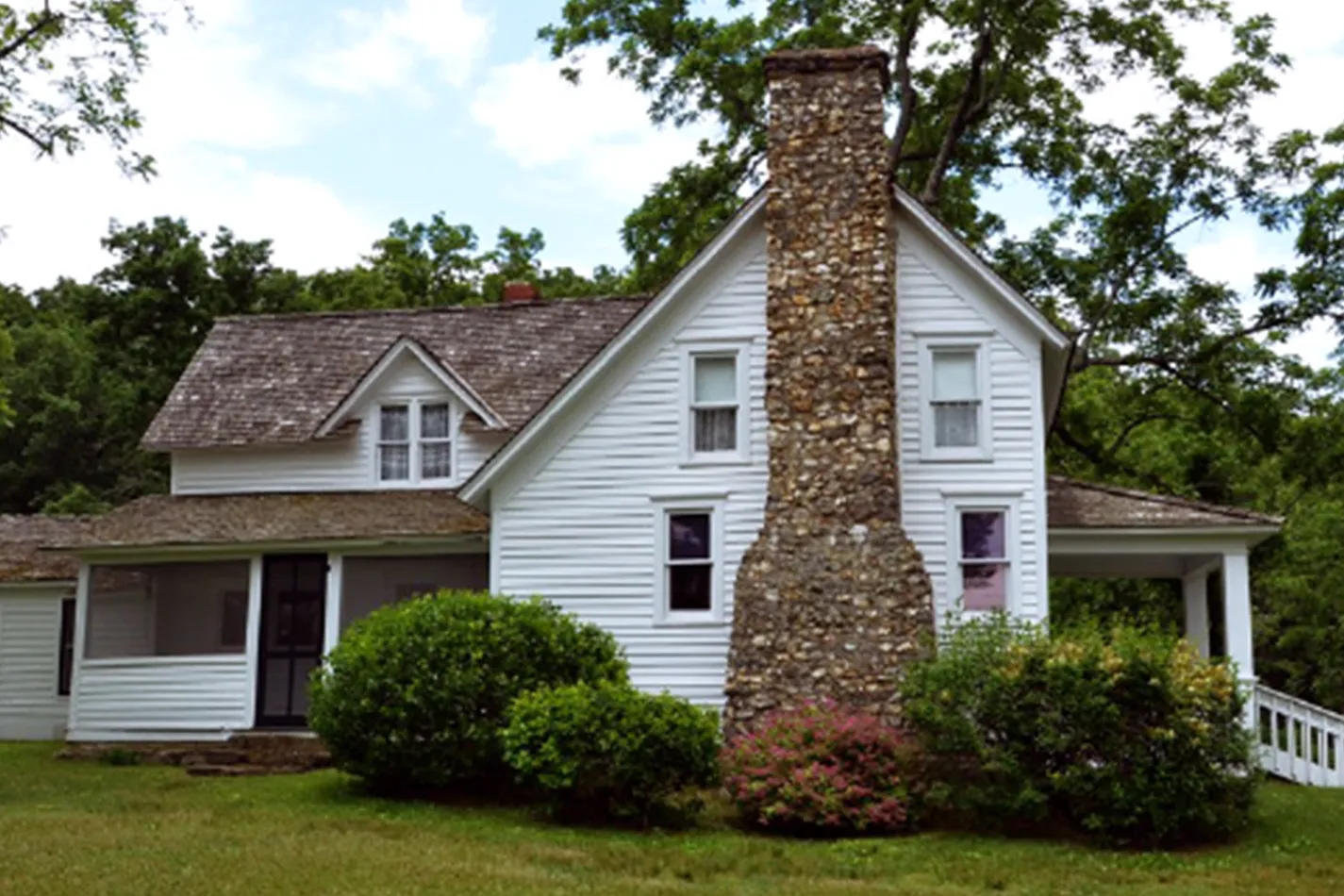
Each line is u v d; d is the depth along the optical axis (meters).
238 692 23.38
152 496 26.81
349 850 14.43
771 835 16.62
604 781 16.53
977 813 16.94
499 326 28.11
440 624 18.44
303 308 44.66
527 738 16.73
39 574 27.55
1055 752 16.38
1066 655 16.56
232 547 23.62
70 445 48.88
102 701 23.77
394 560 26.33
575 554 21.42
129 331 43.19
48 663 27.56
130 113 22.59
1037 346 20.69
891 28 32.31
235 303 43.88
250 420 26.69
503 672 18.02
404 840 15.20
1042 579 20.16
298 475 26.16
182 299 43.25
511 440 21.55
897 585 18.92
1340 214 29.02
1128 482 34.44
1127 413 34.78
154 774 21.08
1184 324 31.64
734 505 21.02
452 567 26.55
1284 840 16.12
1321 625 37.31
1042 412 20.89
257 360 28.44
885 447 19.39
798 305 20.05
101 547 23.69
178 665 23.66
